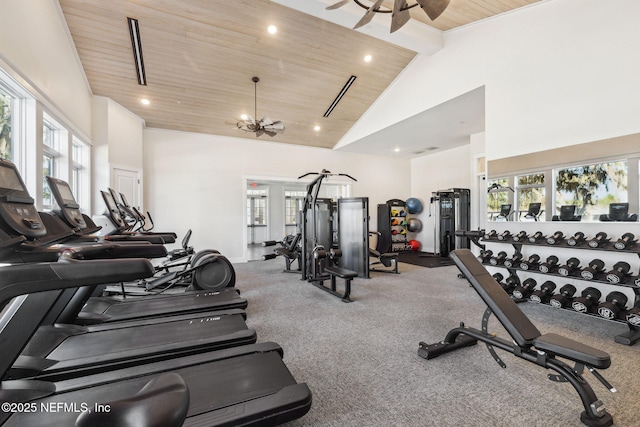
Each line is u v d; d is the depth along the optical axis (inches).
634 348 96.6
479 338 85.0
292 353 92.9
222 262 147.1
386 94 241.9
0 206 51.2
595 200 124.1
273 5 152.3
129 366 69.9
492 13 157.8
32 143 116.1
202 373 63.6
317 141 312.8
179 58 179.6
